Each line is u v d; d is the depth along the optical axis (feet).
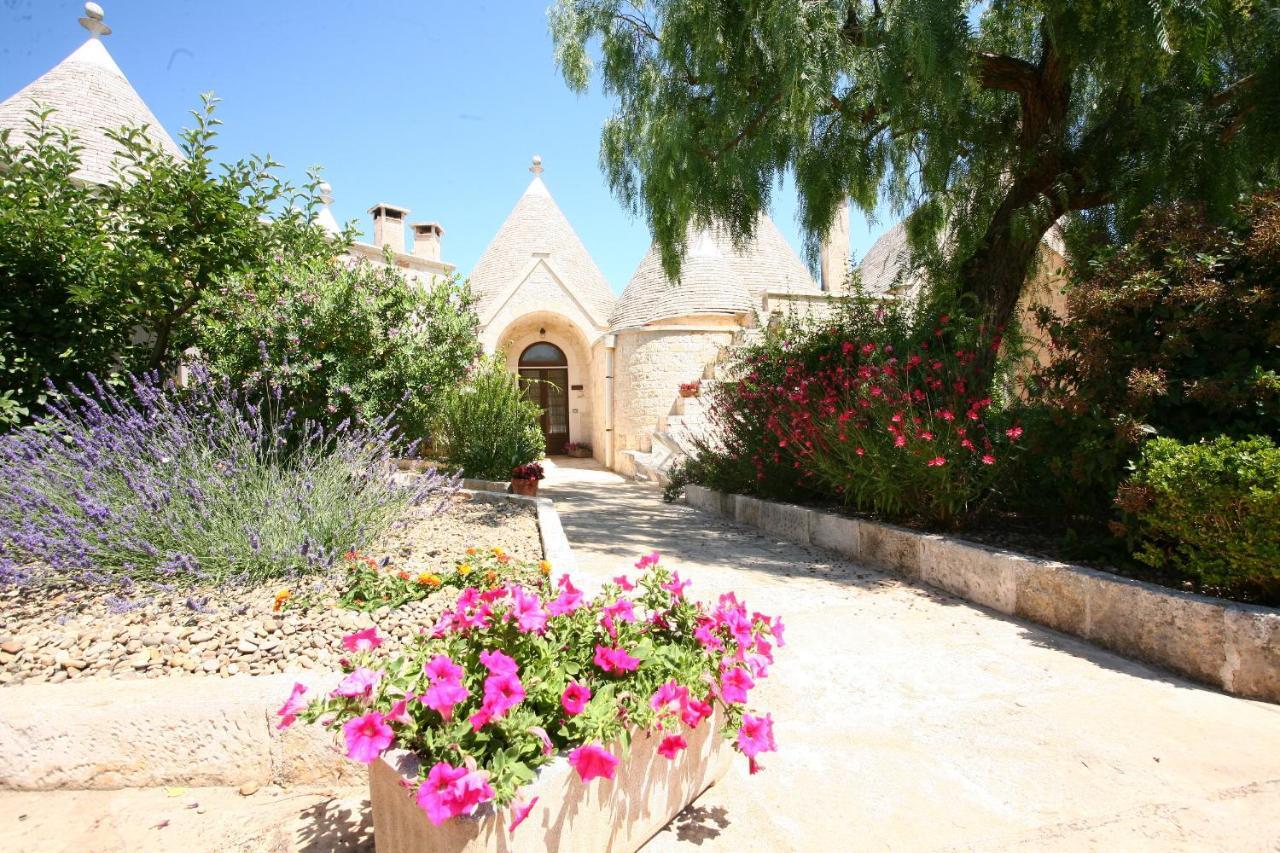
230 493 12.58
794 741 8.39
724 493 27.43
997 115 23.94
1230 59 18.63
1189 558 11.19
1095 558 13.41
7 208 17.78
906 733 8.54
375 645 6.51
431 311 21.83
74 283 19.70
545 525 17.65
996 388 19.60
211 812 6.90
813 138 22.35
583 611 7.09
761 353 26.07
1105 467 13.05
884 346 19.25
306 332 18.76
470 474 32.58
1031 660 10.89
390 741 5.21
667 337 53.21
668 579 7.87
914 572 16.33
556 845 5.46
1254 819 6.66
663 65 23.00
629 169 25.68
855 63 18.97
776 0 18.40
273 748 7.39
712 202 24.56
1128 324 13.70
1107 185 20.35
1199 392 12.00
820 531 20.31
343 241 22.89
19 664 8.26
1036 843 6.40
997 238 21.83
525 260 67.72
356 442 16.97
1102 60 17.95
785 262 62.95
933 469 15.98
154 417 14.07
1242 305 12.25
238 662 8.55
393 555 13.39
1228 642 9.61
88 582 10.87
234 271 19.94
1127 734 8.41
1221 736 8.31
